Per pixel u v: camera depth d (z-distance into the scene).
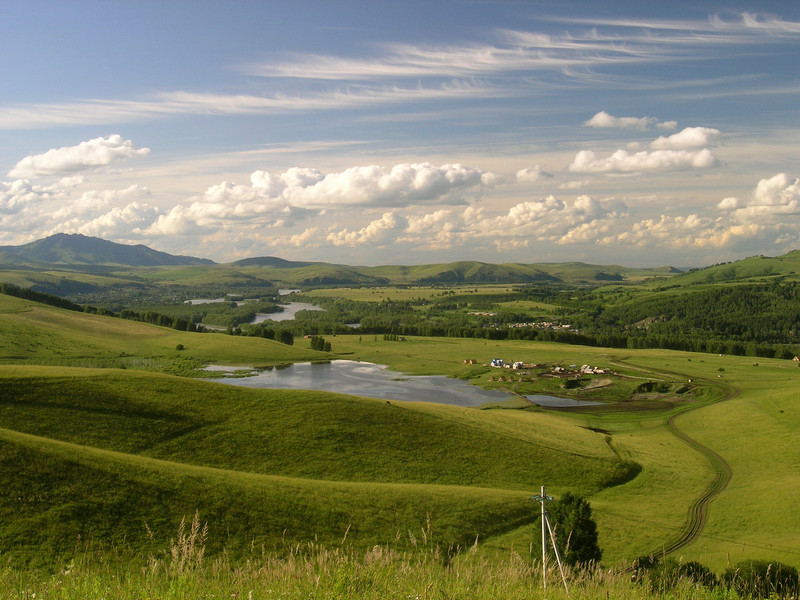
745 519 59.12
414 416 84.94
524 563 16.97
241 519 41.00
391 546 41.84
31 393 70.00
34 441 44.34
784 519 57.38
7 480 37.56
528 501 56.12
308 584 12.71
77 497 37.91
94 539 33.88
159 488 42.06
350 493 50.53
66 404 69.56
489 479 68.94
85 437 63.50
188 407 76.19
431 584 13.14
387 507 48.81
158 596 11.88
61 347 186.00
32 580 14.58
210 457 65.25
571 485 70.25
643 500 66.50
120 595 12.07
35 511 35.25
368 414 82.31
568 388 156.62
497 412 104.44
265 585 12.81
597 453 82.94
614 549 49.25
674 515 60.41
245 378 166.12
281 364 192.88
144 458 49.28
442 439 78.25
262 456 67.06
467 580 14.16
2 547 30.91
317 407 81.69
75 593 12.13
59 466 40.88
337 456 68.88
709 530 56.06
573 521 39.56
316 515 44.59
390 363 197.88
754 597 17.66
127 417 70.12
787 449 86.12
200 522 39.00
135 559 32.00
